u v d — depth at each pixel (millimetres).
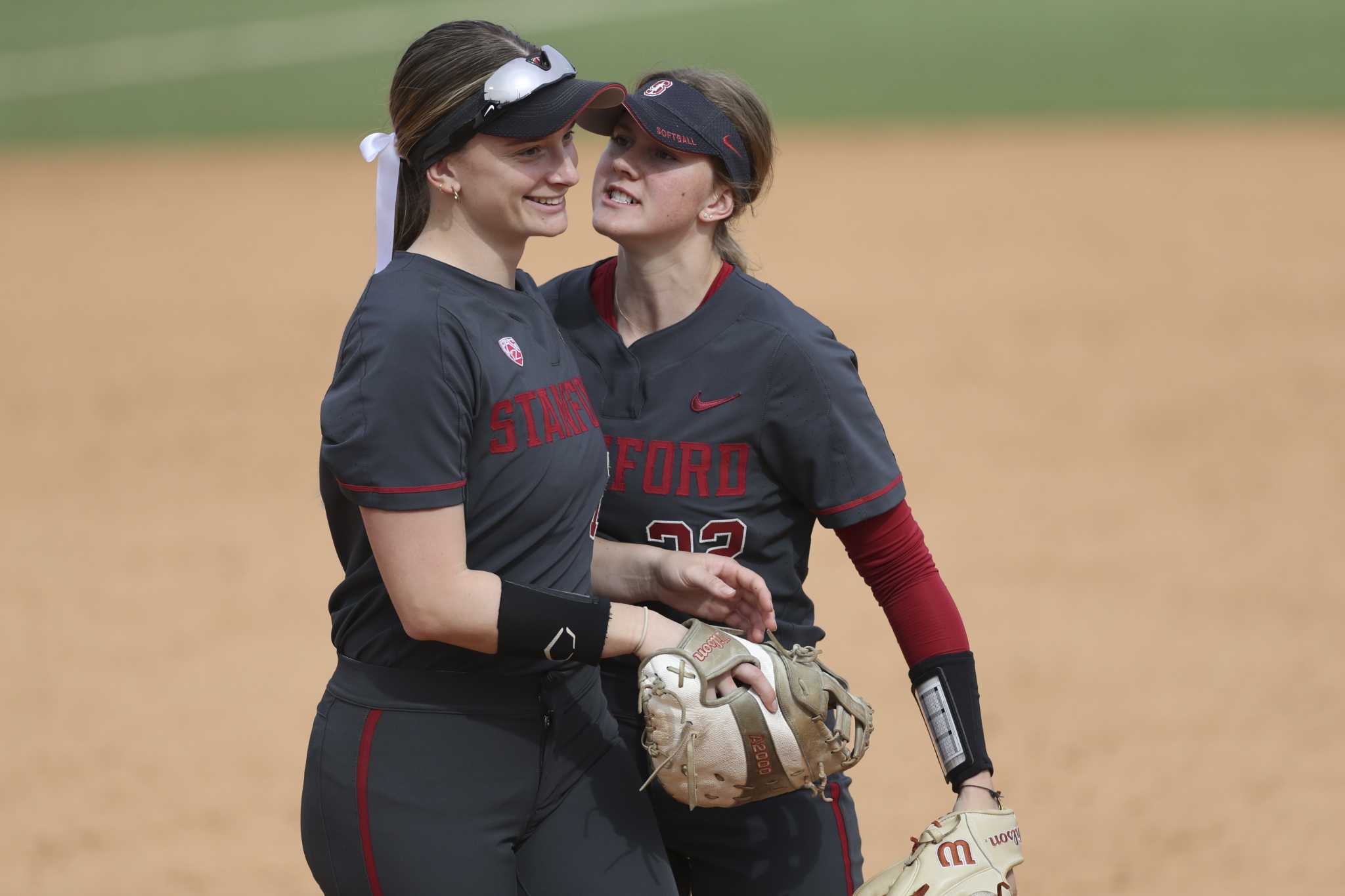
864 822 20281
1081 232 62188
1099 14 114750
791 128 88875
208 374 46406
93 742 23562
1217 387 42219
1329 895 18438
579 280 11602
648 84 11000
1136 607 27938
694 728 10008
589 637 9656
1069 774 21828
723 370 10930
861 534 11031
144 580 30672
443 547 9320
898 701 24172
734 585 10586
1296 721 23359
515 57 9461
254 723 24312
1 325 52594
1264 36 105750
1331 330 47656
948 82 98438
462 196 9750
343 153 85438
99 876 19406
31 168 84000
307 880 19406
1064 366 44719
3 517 34562
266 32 120125
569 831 10227
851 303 52156
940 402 41531
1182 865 19219
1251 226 62219
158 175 81062
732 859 11414
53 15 130375
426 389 9195
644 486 11125
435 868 9727
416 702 9797
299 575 31000
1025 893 18531
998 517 32812
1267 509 33062
